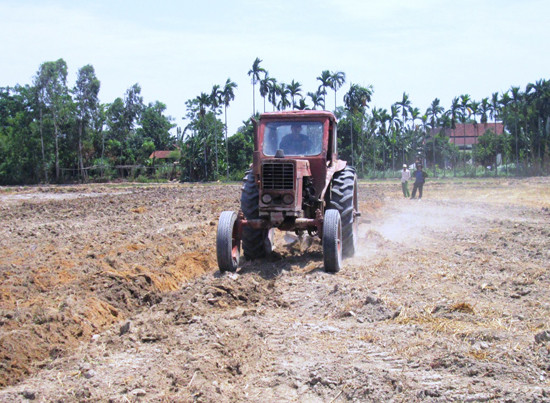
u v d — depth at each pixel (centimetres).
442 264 930
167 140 8400
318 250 1088
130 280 820
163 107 8662
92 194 3347
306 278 852
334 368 493
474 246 1101
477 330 574
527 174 5256
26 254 1119
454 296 724
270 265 965
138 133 8225
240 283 813
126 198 2634
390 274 864
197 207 2005
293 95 5544
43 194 3438
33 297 771
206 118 6372
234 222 930
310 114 976
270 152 967
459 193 2755
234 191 3081
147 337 594
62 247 1203
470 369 470
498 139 6925
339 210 992
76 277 888
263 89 5494
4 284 823
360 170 6091
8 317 642
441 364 487
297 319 661
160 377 493
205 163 6059
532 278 814
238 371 506
